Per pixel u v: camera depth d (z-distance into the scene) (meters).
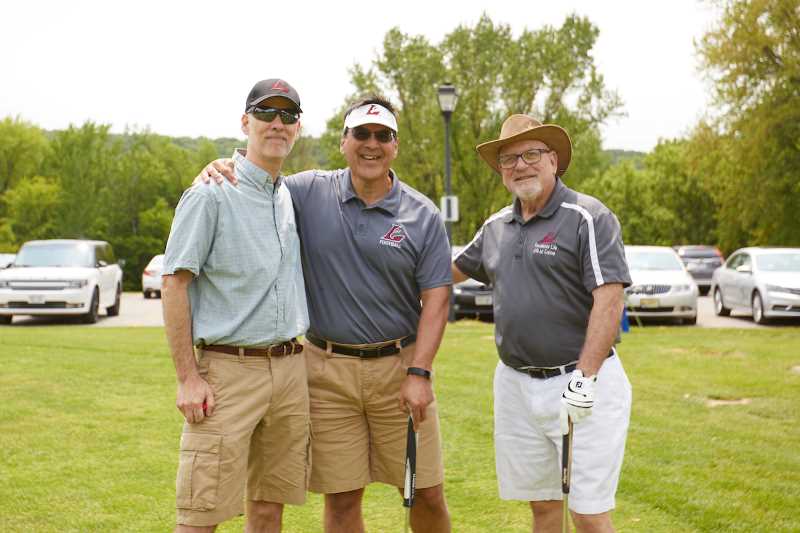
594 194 49.16
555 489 3.24
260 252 2.99
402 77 27.73
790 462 4.90
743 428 5.75
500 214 3.38
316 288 3.35
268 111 2.98
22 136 50.66
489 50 27.70
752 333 11.57
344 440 3.41
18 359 9.11
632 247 14.84
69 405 6.61
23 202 45.44
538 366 3.16
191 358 2.94
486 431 5.75
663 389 7.18
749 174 25.05
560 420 2.92
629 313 13.30
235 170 3.07
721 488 4.41
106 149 48.38
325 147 30.06
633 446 5.24
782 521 3.94
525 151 3.11
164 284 2.91
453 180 29.36
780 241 26.09
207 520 2.93
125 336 11.60
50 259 15.10
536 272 3.12
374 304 3.31
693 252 26.75
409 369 3.32
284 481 3.18
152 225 46.84
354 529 3.54
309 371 3.39
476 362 8.80
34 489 4.46
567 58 27.09
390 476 3.50
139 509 4.16
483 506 4.24
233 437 2.96
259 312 2.99
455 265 3.61
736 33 23.98
